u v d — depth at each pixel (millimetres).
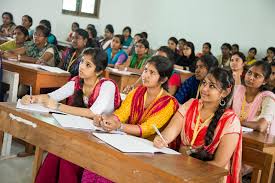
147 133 1854
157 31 8539
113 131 1733
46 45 3891
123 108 2000
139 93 1983
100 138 1520
